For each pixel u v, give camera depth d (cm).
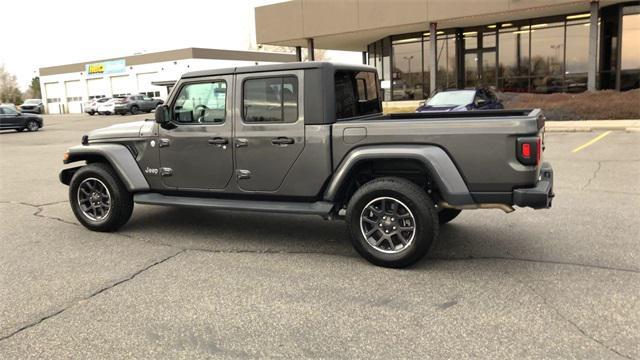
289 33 2608
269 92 525
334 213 523
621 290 419
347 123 493
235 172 551
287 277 467
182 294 432
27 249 567
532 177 441
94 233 630
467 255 517
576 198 750
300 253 537
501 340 343
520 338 345
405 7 2316
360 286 442
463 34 2645
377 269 484
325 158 504
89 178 624
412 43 2758
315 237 596
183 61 5275
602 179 880
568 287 428
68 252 554
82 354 338
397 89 2858
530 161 438
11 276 482
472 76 2656
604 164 1030
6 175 1148
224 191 562
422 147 465
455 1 2209
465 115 560
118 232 632
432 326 365
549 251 521
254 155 537
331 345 342
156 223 671
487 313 384
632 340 340
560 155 1167
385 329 362
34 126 2736
